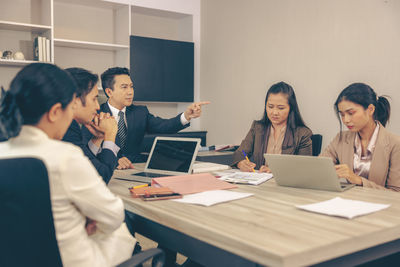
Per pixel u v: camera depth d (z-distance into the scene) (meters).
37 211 0.91
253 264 1.06
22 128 1.04
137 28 5.54
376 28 3.55
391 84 3.45
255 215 1.33
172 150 2.27
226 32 5.25
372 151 2.01
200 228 1.21
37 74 1.04
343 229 1.16
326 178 1.72
